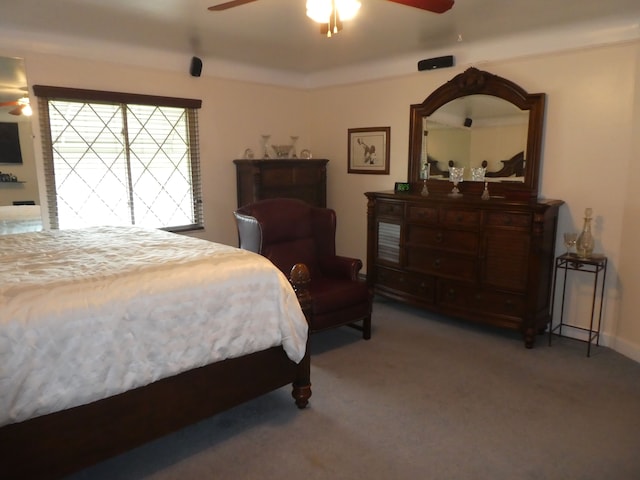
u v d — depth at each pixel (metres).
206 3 2.90
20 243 2.79
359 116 5.05
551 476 2.04
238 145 4.93
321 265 3.85
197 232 4.70
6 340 1.65
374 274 4.44
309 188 5.09
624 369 3.09
